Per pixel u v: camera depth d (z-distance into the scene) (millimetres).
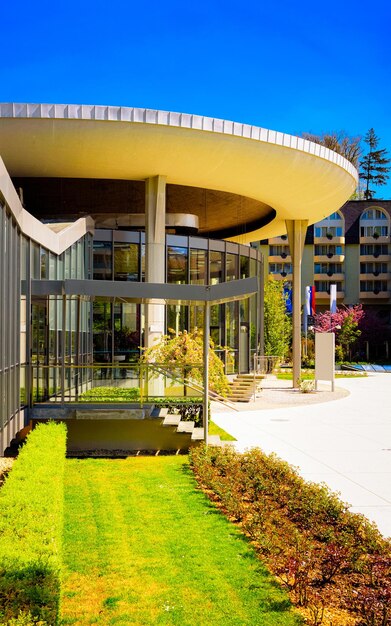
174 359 19188
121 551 7785
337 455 14797
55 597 4430
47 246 18203
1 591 4434
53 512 6332
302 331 69812
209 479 11156
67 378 21547
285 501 9625
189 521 9070
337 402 27922
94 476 12188
